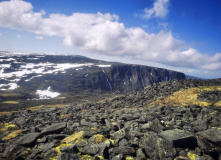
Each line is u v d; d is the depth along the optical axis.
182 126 12.64
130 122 15.22
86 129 15.80
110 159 9.26
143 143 9.53
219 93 23.20
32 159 10.67
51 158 10.27
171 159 7.83
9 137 16.28
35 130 16.66
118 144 10.87
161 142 8.66
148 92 36.16
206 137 9.34
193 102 22.58
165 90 33.78
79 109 33.81
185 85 33.47
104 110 28.83
